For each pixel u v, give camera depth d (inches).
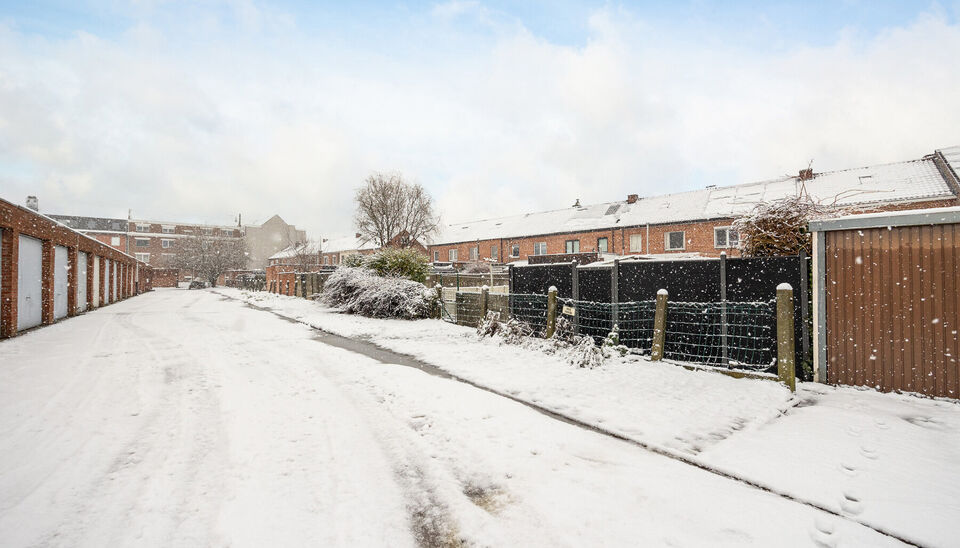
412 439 156.8
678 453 142.4
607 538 97.5
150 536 98.0
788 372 217.9
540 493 118.0
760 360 245.6
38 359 299.3
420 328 455.8
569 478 126.6
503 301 406.3
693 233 1056.2
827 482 123.0
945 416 174.7
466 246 1653.5
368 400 203.9
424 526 104.3
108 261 884.0
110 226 2549.2
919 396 200.7
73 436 158.1
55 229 524.4
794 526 102.7
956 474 127.6
